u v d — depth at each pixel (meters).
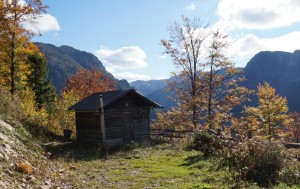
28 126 19.94
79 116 25.06
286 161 11.82
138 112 24.89
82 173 13.06
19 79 33.81
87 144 23.31
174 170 13.33
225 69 31.78
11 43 27.11
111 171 13.59
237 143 14.46
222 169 12.76
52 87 42.19
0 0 24.94
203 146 17.61
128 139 24.00
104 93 26.20
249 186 10.18
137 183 11.27
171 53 31.92
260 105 40.44
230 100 30.72
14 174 8.98
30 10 25.69
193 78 31.73
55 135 25.25
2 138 11.39
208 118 30.19
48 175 10.73
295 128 51.88
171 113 32.84
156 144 23.52
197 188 10.09
